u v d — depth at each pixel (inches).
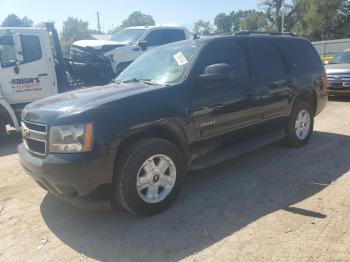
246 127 199.9
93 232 147.9
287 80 225.8
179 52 190.9
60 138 141.1
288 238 135.0
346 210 154.6
